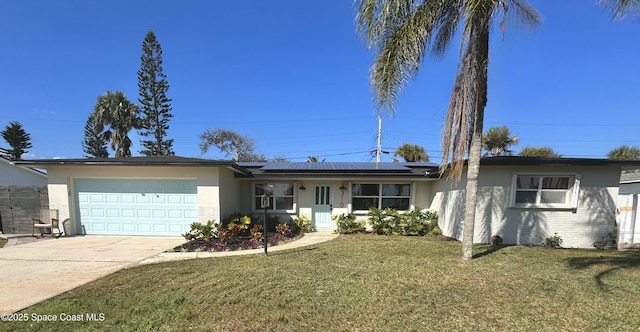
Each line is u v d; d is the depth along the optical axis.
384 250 7.96
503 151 17.62
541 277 5.40
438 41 6.84
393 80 6.13
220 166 9.51
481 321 3.65
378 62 6.18
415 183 12.04
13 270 5.94
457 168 6.13
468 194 6.79
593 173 8.85
